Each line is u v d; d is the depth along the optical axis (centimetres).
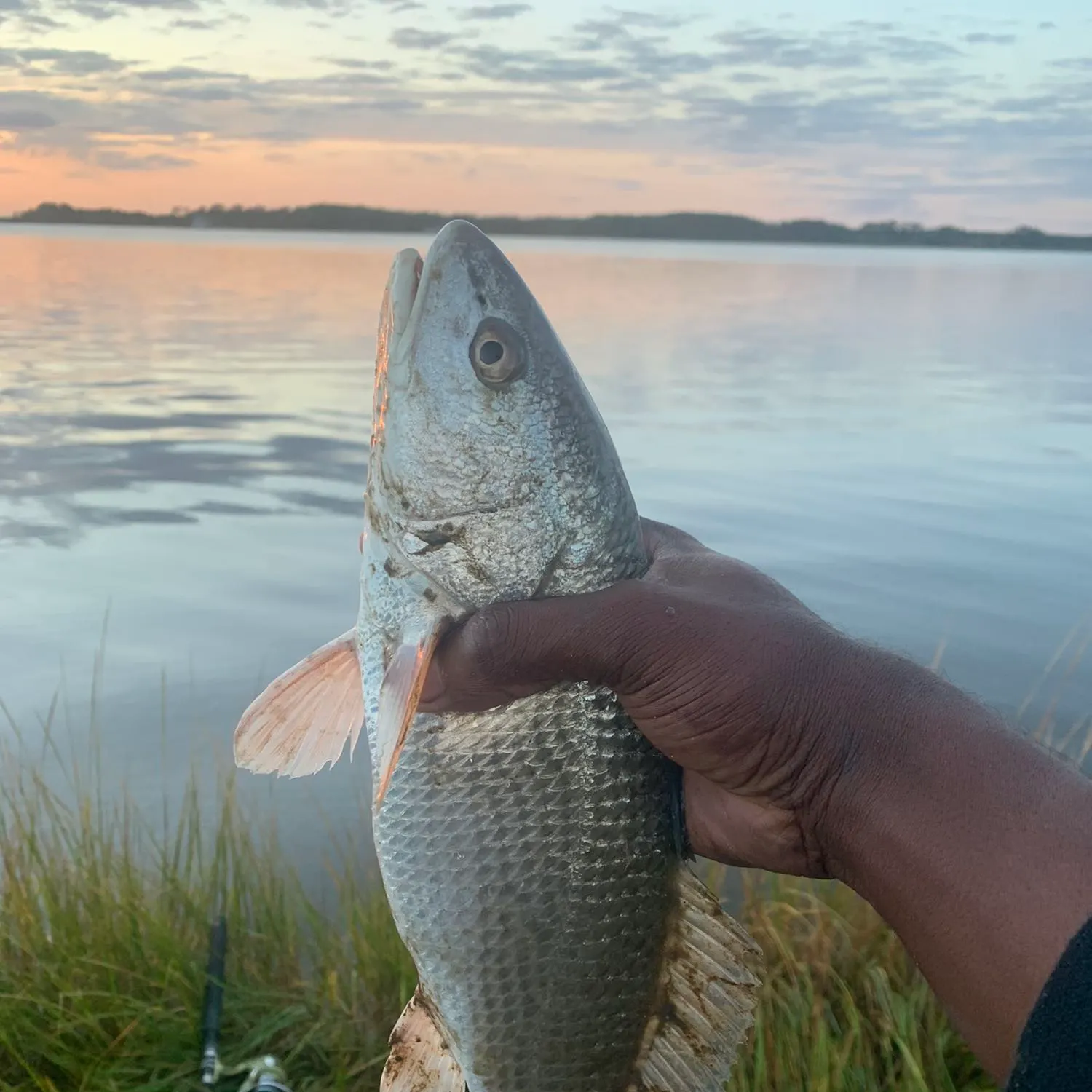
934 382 399
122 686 110
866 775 30
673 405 327
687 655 32
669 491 214
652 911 35
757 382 388
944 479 229
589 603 33
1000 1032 26
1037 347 560
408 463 36
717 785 35
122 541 165
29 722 100
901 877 28
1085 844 26
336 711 39
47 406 285
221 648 122
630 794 35
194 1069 58
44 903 65
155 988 62
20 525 172
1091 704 113
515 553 36
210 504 188
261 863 72
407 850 35
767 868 38
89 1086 56
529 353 36
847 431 288
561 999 35
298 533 170
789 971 62
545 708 34
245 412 283
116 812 75
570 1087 35
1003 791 28
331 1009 62
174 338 489
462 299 36
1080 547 176
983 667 125
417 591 36
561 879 34
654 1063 36
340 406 297
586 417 37
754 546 174
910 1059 52
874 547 174
